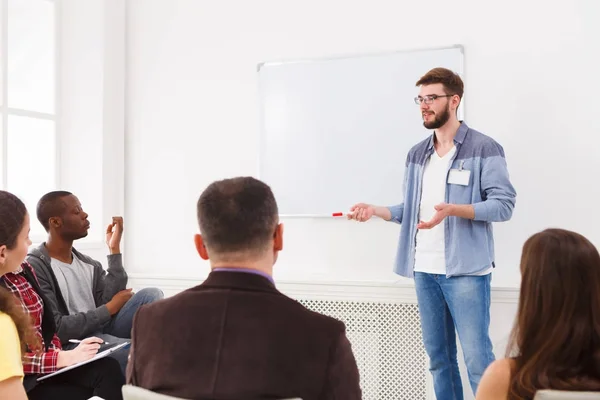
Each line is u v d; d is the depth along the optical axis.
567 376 1.03
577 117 2.66
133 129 3.45
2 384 1.25
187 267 3.34
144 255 3.42
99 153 3.32
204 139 3.30
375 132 2.95
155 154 3.40
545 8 2.70
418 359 2.79
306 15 3.10
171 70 3.37
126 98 3.47
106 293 2.61
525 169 2.73
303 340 1.02
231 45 3.25
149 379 1.04
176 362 1.02
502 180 2.32
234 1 3.24
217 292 1.05
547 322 1.06
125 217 3.46
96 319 2.37
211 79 3.29
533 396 1.04
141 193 3.43
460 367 2.72
